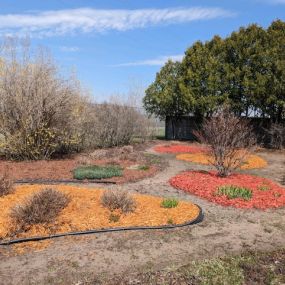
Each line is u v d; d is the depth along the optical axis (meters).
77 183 11.59
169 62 32.09
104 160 15.99
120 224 7.53
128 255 6.31
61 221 7.46
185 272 5.73
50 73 15.15
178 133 31.53
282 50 25.16
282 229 7.79
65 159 15.82
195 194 10.27
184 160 17.55
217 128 12.46
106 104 21.48
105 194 8.46
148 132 26.05
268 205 9.30
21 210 7.41
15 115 14.66
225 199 9.60
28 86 14.65
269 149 23.28
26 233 7.02
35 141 15.02
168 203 8.69
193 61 29.20
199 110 28.23
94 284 5.38
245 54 26.25
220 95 27.30
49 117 14.95
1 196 8.90
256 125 26.36
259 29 26.78
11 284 5.37
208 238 7.14
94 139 20.16
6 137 14.80
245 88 25.58
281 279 5.55
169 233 7.29
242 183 11.39
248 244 6.92
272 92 24.05
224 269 5.82
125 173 13.10
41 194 7.88
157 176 13.08
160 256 6.30
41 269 5.81
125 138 22.55
